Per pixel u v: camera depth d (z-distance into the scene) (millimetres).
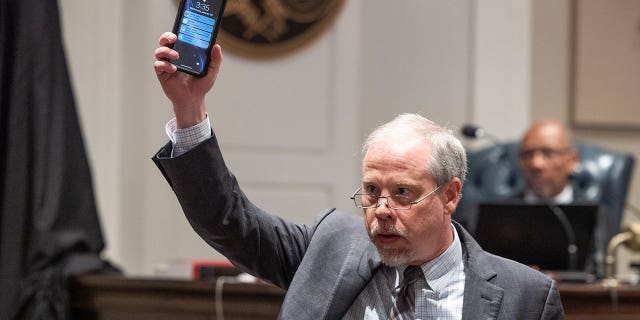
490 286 4637
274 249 4852
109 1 11320
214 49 4535
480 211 7926
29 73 8797
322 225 5004
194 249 11688
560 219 7848
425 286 4711
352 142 12055
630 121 12406
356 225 5012
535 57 12297
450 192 4680
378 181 4531
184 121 4566
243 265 4797
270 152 11953
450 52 12055
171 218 11656
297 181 11992
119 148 11484
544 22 12328
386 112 12086
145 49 11523
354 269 4754
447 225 4746
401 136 4590
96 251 9016
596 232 8078
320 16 12000
